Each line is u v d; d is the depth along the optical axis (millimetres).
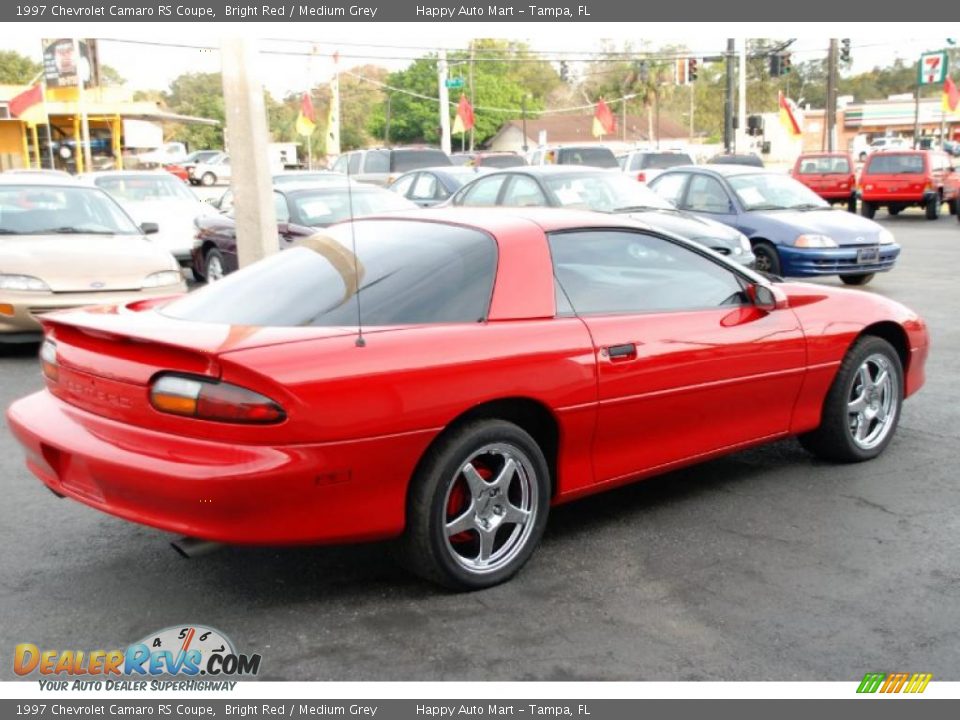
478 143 79375
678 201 13312
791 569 4012
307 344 3387
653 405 4262
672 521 4555
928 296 11633
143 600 3744
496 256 3961
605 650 3361
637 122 84000
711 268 4703
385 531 3525
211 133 63188
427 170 16312
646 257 4469
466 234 4090
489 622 3557
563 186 11391
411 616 3602
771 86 85688
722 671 3229
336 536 3426
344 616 3604
